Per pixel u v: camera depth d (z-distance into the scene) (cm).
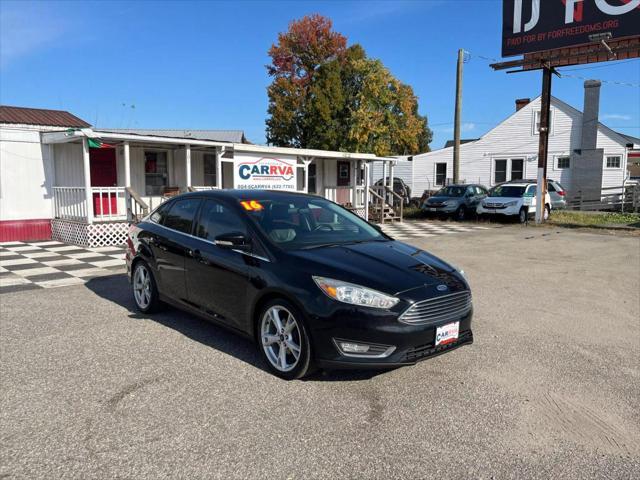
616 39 1407
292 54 3494
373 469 280
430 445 305
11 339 495
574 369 428
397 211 1964
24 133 1236
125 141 1186
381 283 379
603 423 334
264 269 415
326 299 372
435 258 474
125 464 282
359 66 3161
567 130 2722
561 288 752
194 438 310
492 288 750
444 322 392
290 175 1553
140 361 437
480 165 3042
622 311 623
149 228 576
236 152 1408
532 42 1584
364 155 1773
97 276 815
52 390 377
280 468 280
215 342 488
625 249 1161
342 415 341
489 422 334
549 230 1596
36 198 1272
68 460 285
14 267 893
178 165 1502
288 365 402
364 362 366
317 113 3244
